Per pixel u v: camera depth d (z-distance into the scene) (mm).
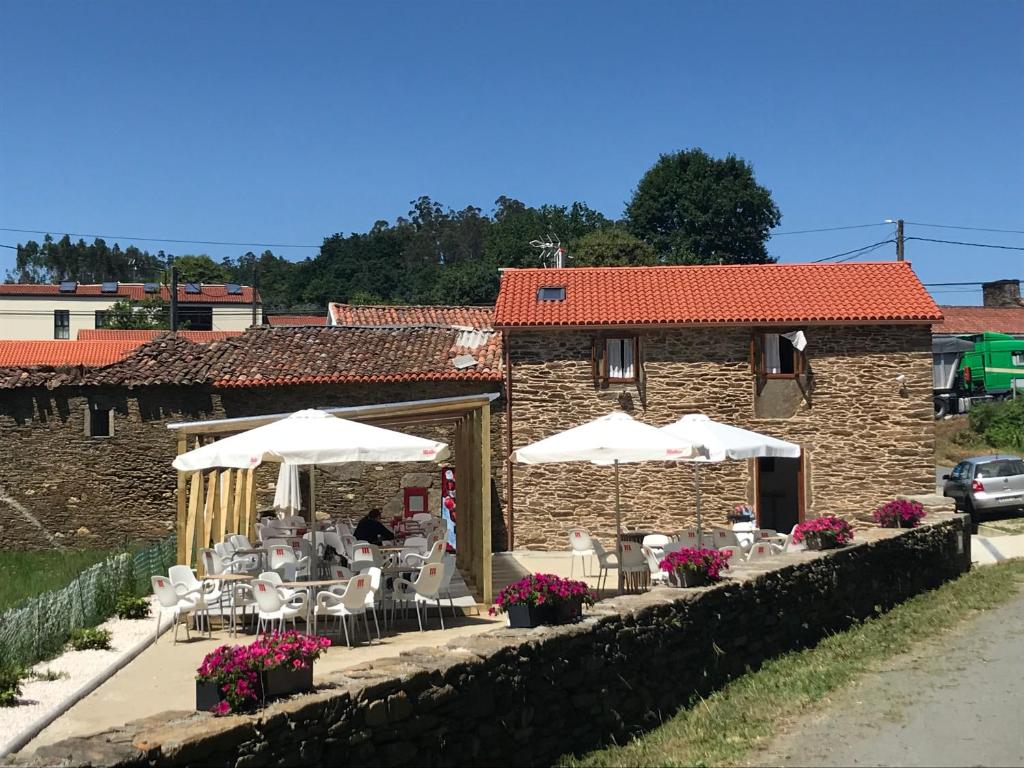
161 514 21375
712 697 9609
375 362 22328
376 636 11898
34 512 21281
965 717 8531
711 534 14773
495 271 58594
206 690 6012
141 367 21688
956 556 17500
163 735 5363
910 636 12273
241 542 14992
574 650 8141
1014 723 8297
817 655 11266
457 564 19078
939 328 49812
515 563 20125
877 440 21484
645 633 9008
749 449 14664
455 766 6930
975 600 14602
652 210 55125
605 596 14570
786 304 22062
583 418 21797
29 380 21250
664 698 9125
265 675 6102
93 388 21359
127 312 59312
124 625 12805
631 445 13766
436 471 21953
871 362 21594
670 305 22328
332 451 11602
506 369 21859
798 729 8469
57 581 15875
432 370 21938
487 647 7449
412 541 14070
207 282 83125
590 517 21688
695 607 9773
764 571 11172
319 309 74562
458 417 16953
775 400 21672
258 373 21656
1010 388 42656
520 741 7492
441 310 31438
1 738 7707
